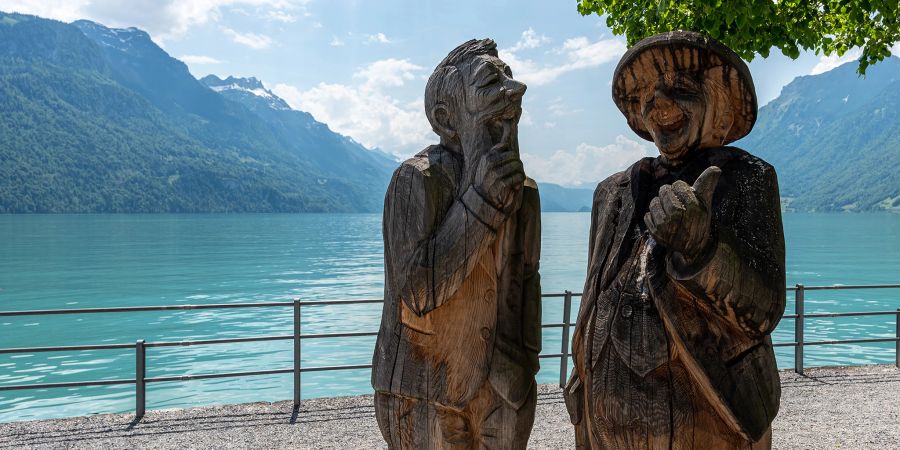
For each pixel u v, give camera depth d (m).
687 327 2.38
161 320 22.11
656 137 2.61
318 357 16.12
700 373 2.35
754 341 2.42
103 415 7.16
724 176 2.49
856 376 8.84
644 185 2.69
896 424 7.03
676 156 2.61
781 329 18.91
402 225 2.83
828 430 6.88
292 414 7.18
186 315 22.91
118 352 17.30
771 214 2.42
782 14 6.23
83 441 6.41
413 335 2.89
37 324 21.73
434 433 2.90
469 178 2.81
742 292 2.24
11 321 22.28
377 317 21.81
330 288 30.66
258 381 14.04
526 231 3.03
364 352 16.61
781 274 2.35
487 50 2.95
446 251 2.73
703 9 6.04
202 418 7.05
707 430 2.40
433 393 2.88
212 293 29.19
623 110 2.84
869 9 5.87
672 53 2.53
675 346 2.41
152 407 12.27
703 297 2.26
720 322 2.38
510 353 2.96
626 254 2.61
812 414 7.38
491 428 2.94
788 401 7.84
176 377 7.19
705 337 2.38
